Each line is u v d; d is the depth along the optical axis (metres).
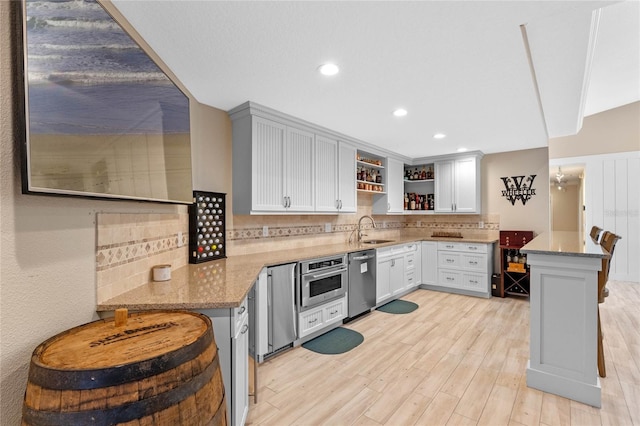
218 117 2.76
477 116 3.03
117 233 1.47
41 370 0.79
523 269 4.23
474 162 4.67
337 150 3.64
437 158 5.02
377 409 1.88
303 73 2.10
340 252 3.21
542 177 4.45
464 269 4.47
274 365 2.43
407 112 2.88
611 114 5.25
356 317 3.54
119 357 0.86
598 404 1.87
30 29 0.93
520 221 4.61
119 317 1.11
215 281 1.81
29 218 0.98
